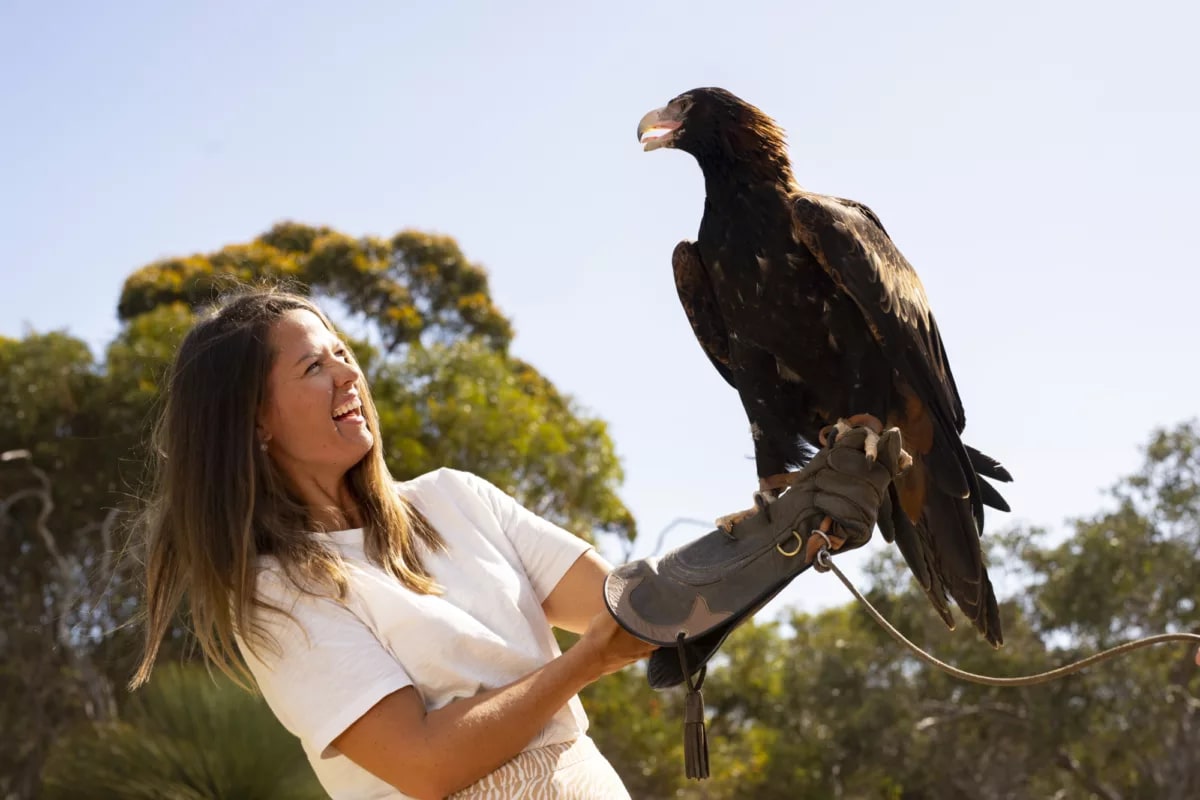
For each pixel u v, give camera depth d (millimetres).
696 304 3570
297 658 2137
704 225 3412
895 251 3367
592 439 18125
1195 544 20250
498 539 2457
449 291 22156
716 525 2518
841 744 20172
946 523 3168
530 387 21062
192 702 6750
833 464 2363
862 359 3242
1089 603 19875
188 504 2244
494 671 2219
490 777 2102
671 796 16438
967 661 19875
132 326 18391
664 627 2193
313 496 2369
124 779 6598
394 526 2336
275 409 2307
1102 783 20156
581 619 2484
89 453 17000
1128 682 19469
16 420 16984
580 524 17188
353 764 2186
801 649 22516
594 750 2283
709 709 21953
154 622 2354
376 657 2125
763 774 19797
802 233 3184
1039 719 19531
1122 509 20688
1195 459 20656
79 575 16734
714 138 3328
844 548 2332
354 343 17047
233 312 2369
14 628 16562
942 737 20094
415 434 16219
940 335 3574
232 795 6512
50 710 16719
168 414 2334
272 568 2199
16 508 17078
